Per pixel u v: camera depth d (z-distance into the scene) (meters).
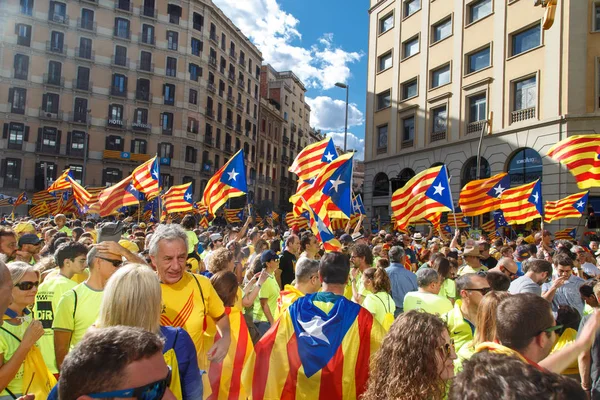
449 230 17.64
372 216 32.50
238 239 10.11
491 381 1.49
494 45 24.23
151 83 49.78
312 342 3.17
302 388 3.13
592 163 8.92
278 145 73.94
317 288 4.74
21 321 3.36
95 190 19.45
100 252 3.63
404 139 30.61
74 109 46.28
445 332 2.57
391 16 32.78
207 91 54.19
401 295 6.33
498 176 11.92
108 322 2.58
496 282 4.74
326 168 7.50
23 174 44.03
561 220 19.86
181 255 3.42
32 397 2.86
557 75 20.98
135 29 49.28
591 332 2.53
